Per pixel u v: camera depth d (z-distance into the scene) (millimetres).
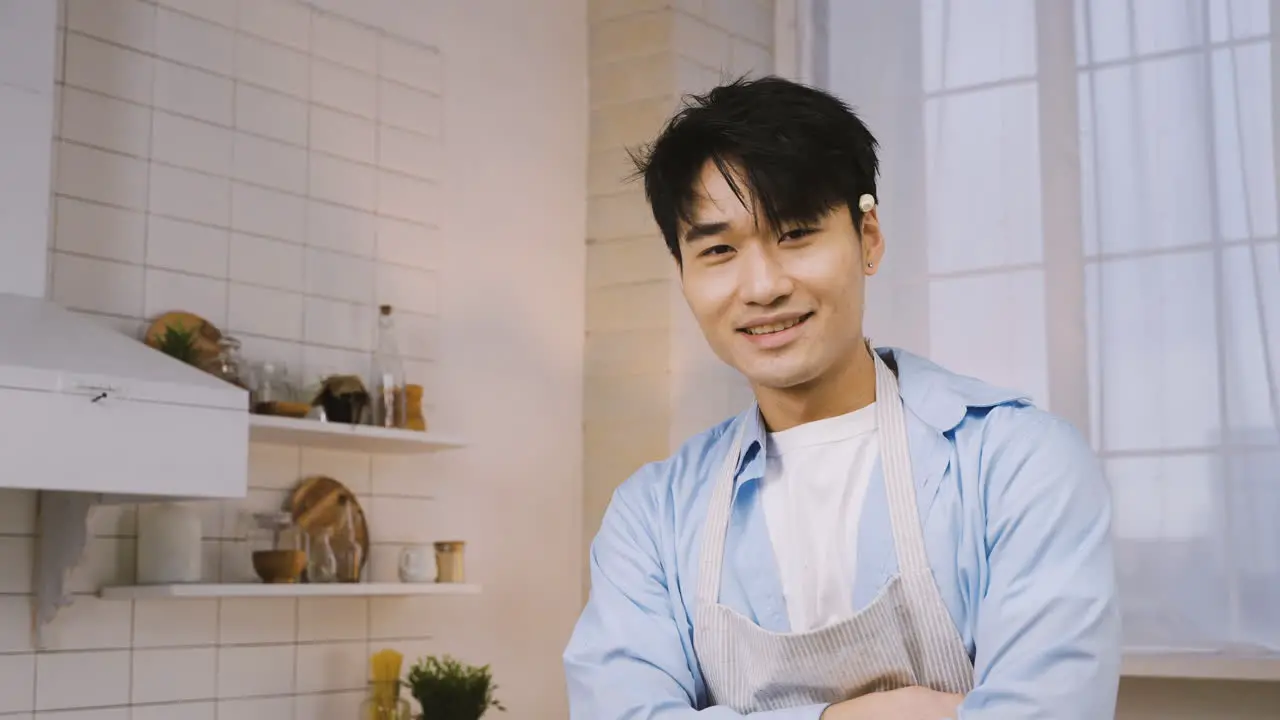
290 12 3275
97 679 2797
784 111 1291
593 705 1456
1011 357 3453
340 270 3326
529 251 3822
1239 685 3213
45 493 2730
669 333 3787
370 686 3287
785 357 1327
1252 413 3166
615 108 3975
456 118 3664
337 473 3277
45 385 2291
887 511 1368
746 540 1434
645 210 3879
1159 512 3230
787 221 1291
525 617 3697
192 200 3035
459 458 3564
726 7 3996
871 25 3748
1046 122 3477
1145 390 3283
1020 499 1295
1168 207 3311
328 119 3340
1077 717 1223
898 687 1367
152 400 2436
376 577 3328
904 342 3586
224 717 3004
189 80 3055
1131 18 3404
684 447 1563
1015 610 1264
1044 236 3445
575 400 3904
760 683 1399
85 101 2865
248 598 3076
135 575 2873
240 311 3104
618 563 1513
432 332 3531
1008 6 3564
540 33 3928
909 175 3635
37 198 2590
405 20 3557
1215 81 3293
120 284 2889
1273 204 3201
